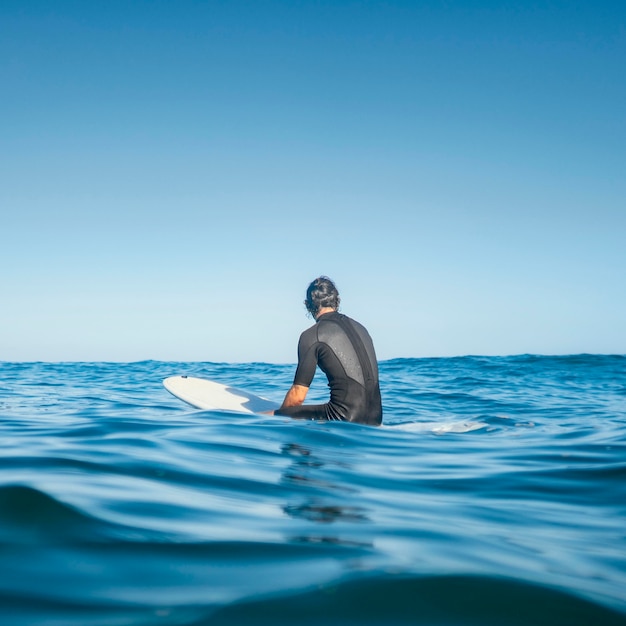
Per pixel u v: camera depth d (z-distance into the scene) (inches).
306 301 191.3
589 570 52.7
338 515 68.7
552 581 48.2
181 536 56.2
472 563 51.8
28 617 37.9
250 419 159.8
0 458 94.6
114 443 114.9
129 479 81.6
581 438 148.2
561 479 98.0
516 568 51.2
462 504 79.7
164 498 71.5
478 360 590.9
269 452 112.7
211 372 488.4
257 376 443.2
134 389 327.3
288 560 50.8
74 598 41.2
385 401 273.7
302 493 80.6
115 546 52.1
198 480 84.7
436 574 48.0
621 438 146.8
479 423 182.9
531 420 203.5
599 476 99.9
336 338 176.7
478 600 43.8
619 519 74.3
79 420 157.2
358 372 175.0
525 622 41.0
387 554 53.4
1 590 41.8
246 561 50.2
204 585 44.5
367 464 106.7
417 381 399.5
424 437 143.9
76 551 50.3
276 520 64.8
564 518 74.4
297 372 178.9
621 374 460.1
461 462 112.3
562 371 486.3
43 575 45.0
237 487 81.9
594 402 277.0
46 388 326.6
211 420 155.8
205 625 37.9
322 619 39.9
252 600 42.1
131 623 37.7
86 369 531.5
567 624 41.0
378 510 72.7
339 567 49.2
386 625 39.7
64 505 62.2
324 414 174.1
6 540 51.7
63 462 91.3
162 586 44.1
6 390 307.6
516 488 91.4
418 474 99.8
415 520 68.3
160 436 126.2
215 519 63.7
